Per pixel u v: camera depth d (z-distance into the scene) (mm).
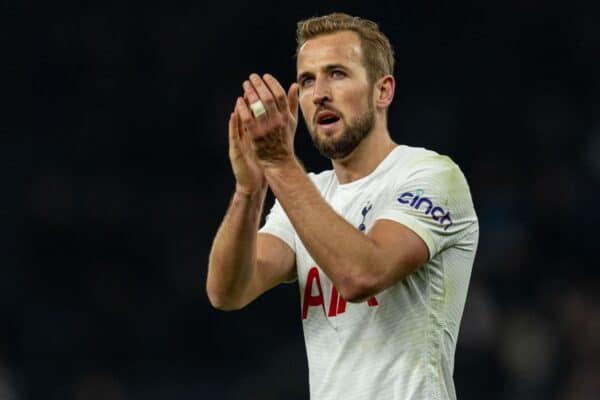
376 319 16812
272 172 16219
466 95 61594
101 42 61906
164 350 51812
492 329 46469
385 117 17797
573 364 46281
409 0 62875
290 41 61594
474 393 45344
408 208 16672
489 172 55344
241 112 16156
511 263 50750
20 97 61156
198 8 62125
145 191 58031
